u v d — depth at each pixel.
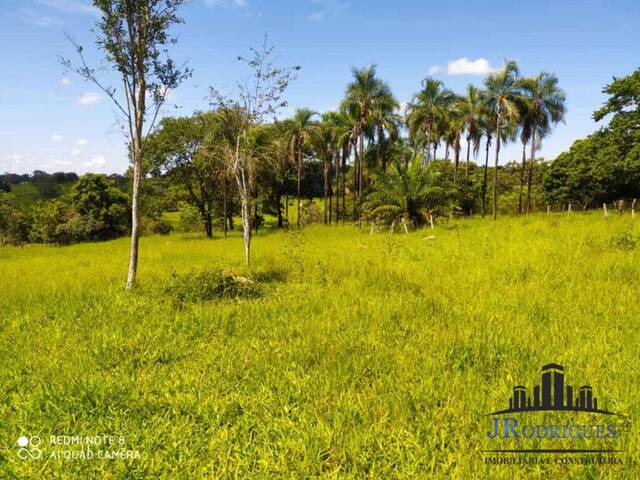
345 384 4.24
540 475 2.91
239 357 5.07
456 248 13.98
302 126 38.00
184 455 3.28
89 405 4.01
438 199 28.09
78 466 3.16
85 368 4.83
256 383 4.38
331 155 45.38
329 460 3.20
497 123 32.94
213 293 8.12
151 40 9.12
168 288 8.29
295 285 9.01
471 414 3.55
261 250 17.62
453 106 39.72
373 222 29.09
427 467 3.00
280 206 47.06
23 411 3.91
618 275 8.05
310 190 52.75
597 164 33.09
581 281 7.85
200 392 4.20
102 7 8.65
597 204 43.88
